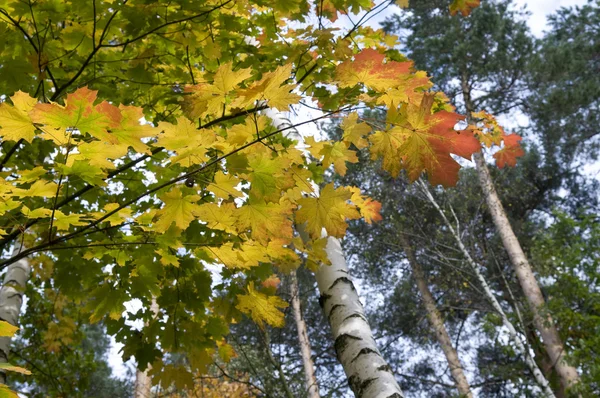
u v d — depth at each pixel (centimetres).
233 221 151
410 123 130
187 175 136
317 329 1046
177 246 169
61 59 211
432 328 1207
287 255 223
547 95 1252
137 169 236
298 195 149
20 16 178
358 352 216
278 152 142
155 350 238
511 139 456
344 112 137
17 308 339
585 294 693
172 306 235
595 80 1320
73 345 545
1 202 129
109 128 113
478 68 1220
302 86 198
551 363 847
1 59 185
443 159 132
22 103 105
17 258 142
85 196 230
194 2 189
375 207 250
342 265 250
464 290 1037
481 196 1086
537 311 744
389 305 1313
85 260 233
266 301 231
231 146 136
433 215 1037
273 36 230
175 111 232
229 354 268
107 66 219
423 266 1208
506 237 1027
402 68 134
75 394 541
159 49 222
